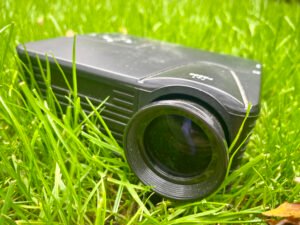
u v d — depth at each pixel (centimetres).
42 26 33
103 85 18
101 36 24
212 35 37
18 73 21
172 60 20
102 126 19
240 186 18
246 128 16
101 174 17
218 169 15
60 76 19
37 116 18
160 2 44
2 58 22
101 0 43
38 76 20
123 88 17
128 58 20
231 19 42
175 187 16
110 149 18
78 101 18
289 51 31
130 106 17
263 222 16
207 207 17
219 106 16
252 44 34
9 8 34
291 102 25
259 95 17
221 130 15
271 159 20
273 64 30
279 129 21
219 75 18
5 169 17
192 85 16
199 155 16
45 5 39
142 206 16
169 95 17
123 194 18
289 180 19
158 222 15
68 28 34
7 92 21
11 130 21
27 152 17
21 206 15
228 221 16
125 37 25
